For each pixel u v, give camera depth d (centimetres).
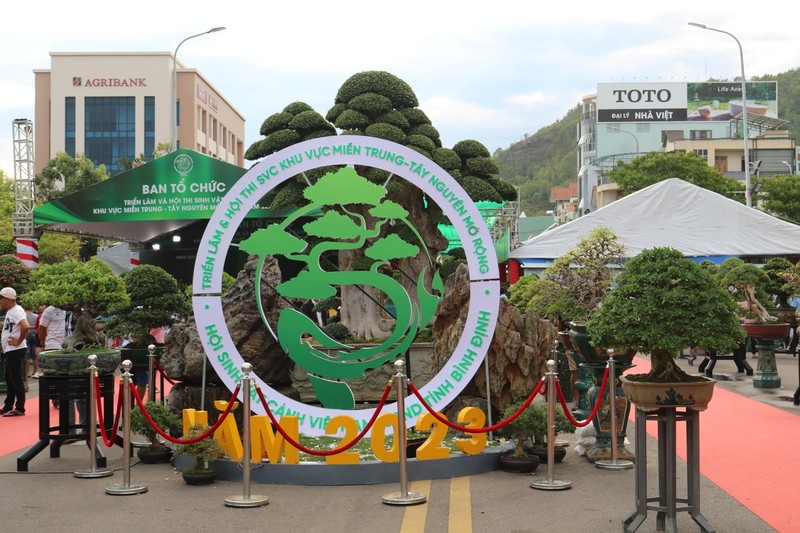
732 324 652
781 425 1193
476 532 683
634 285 660
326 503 786
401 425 790
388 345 998
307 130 1653
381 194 993
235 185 965
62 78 7475
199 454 863
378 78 1661
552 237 2100
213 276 957
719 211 2141
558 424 900
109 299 1012
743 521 709
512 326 1051
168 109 7431
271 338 1076
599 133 8256
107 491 835
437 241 1588
